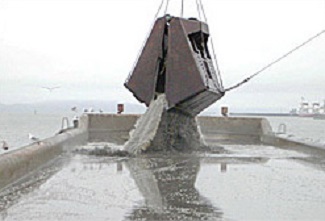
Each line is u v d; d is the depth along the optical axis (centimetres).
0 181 737
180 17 1325
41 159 1023
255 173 977
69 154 1246
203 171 991
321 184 850
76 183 819
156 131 1284
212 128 2103
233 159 1207
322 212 634
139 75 1352
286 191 779
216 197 721
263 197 727
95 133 2034
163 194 738
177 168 1025
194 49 1330
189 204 668
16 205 642
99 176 898
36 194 717
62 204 651
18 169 841
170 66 1288
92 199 688
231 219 589
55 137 1280
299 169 1043
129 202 673
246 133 2078
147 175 923
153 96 1336
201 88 1238
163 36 1338
